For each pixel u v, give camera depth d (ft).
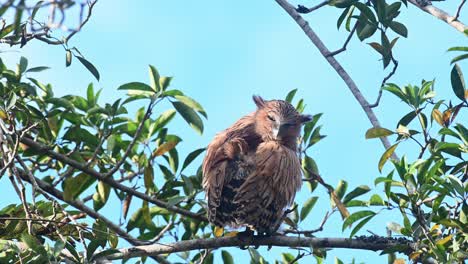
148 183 39.58
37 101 40.86
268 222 38.81
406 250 35.68
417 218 34.45
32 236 32.27
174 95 38.17
